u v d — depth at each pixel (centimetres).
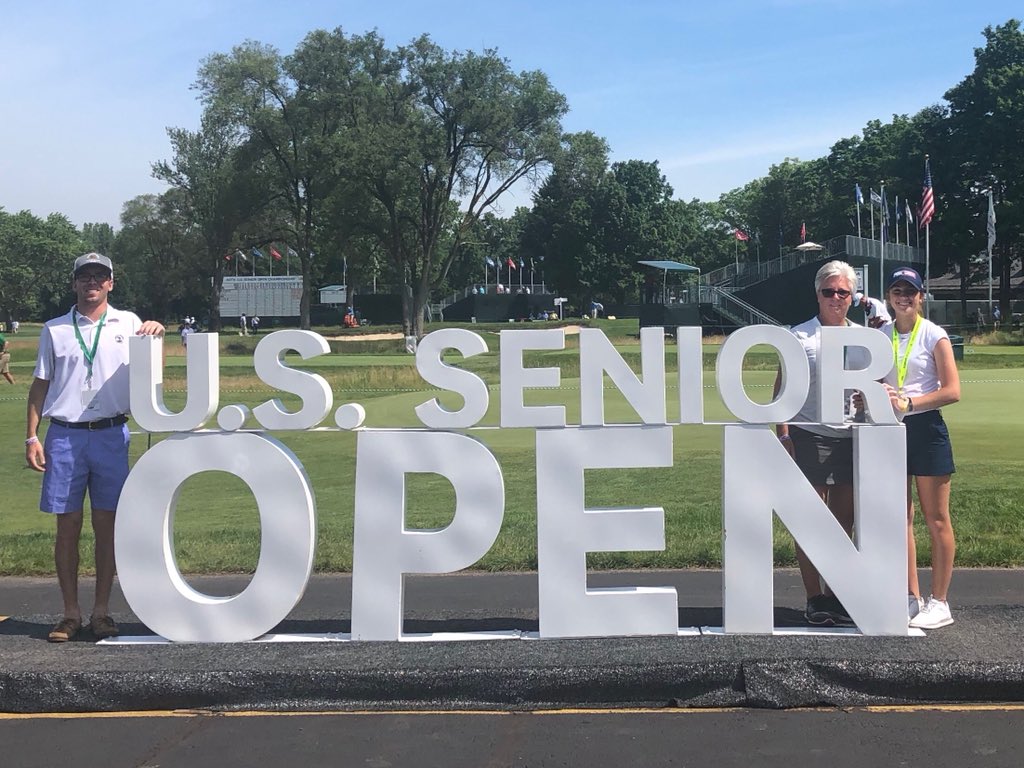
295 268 10375
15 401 2414
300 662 434
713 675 417
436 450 470
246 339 4797
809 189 8525
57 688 422
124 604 604
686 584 631
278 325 7494
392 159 4834
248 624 472
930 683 412
